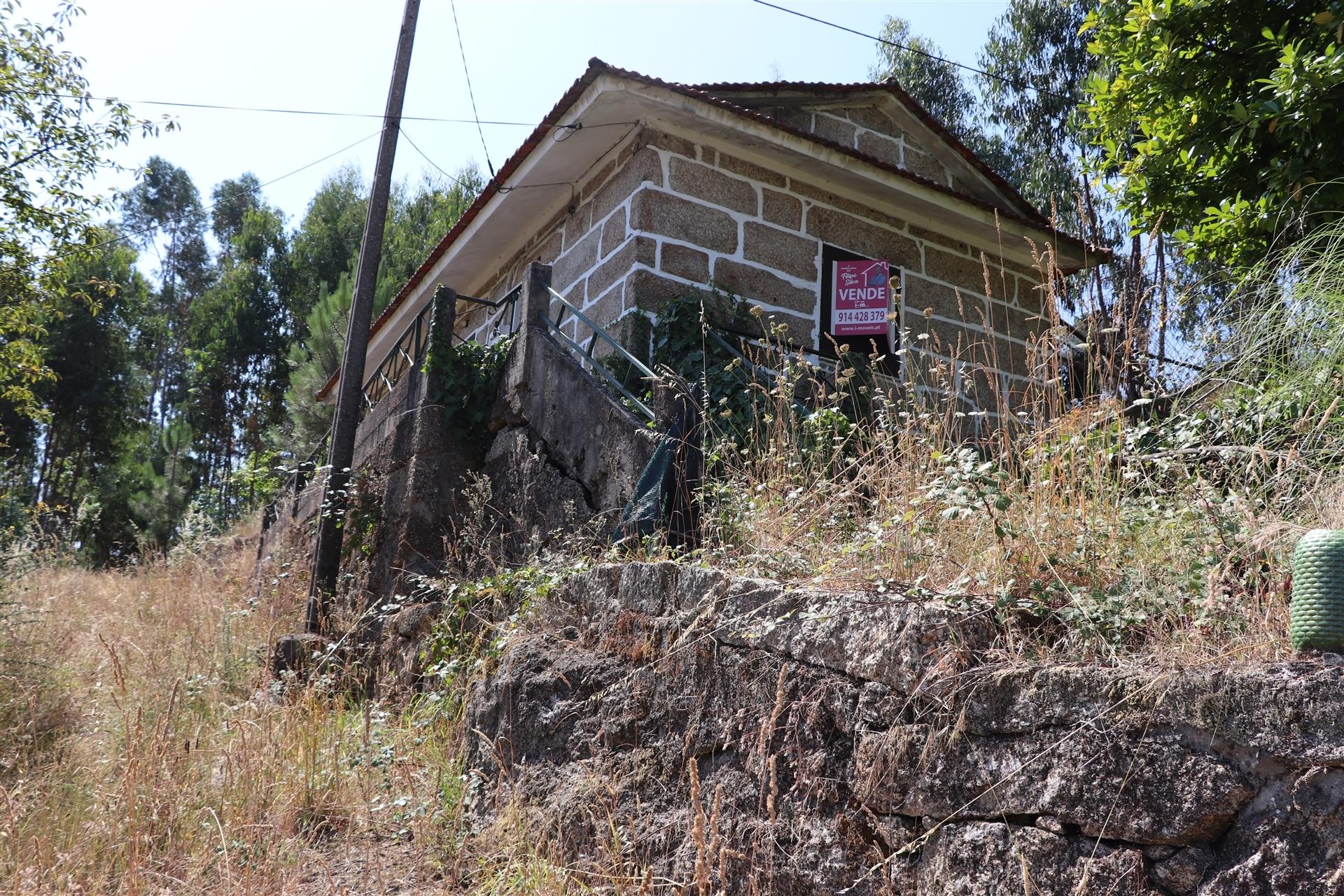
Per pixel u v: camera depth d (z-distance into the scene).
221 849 4.01
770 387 7.17
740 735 3.35
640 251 8.53
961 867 2.48
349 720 5.60
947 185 11.59
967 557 3.22
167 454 28.47
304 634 8.10
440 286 8.23
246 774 4.60
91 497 17.84
